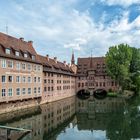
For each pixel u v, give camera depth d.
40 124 35.94
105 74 103.38
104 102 69.62
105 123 38.59
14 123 35.22
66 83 86.81
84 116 45.84
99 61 111.19
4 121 36.25
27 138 27.09
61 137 29.52
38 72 57.22
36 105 56.66
